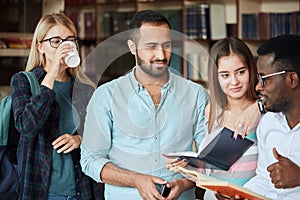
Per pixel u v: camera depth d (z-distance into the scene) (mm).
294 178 1761
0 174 2203
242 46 1939
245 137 1849
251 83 1919
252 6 5082
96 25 5324
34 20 3848
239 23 4988
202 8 5004
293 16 4789
